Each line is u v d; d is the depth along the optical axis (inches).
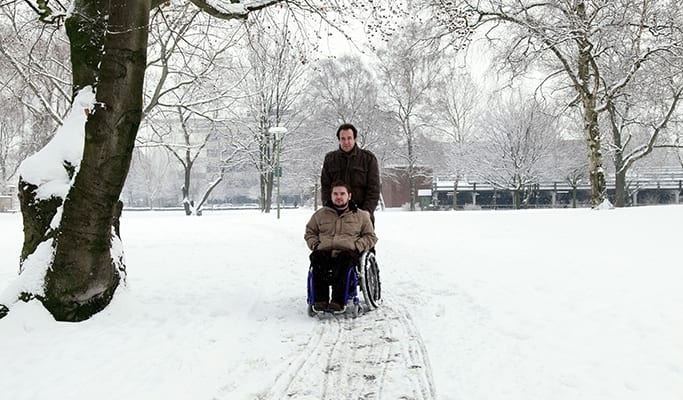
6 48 559.8
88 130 204.7
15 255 443.2
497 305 229.0
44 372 160.2
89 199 207.6
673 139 1334.9
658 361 155.5
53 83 684.1
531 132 1707.7
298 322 226.5
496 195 2119.8
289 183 1916.8
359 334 205.8
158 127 994.1
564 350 170.4
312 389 150.6
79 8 240.7
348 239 241.8
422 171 1911.9
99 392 145.9
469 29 694.5
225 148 1642.5
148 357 175.2
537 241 437.1
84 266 212.5
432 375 158.1
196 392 147.6
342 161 269.6
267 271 362.9
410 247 454.9
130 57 205.2
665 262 293.3
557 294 235.8
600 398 135.1
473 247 421.7
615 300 217.6
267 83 1475.1
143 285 301.9
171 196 3304.6
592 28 730.2
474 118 1870.1
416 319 224.4
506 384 147.2
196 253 455.2
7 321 202.2
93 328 205.0
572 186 1850.4
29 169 226.2
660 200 2207.2
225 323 221.0
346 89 1727.4
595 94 774.5
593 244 393.1
